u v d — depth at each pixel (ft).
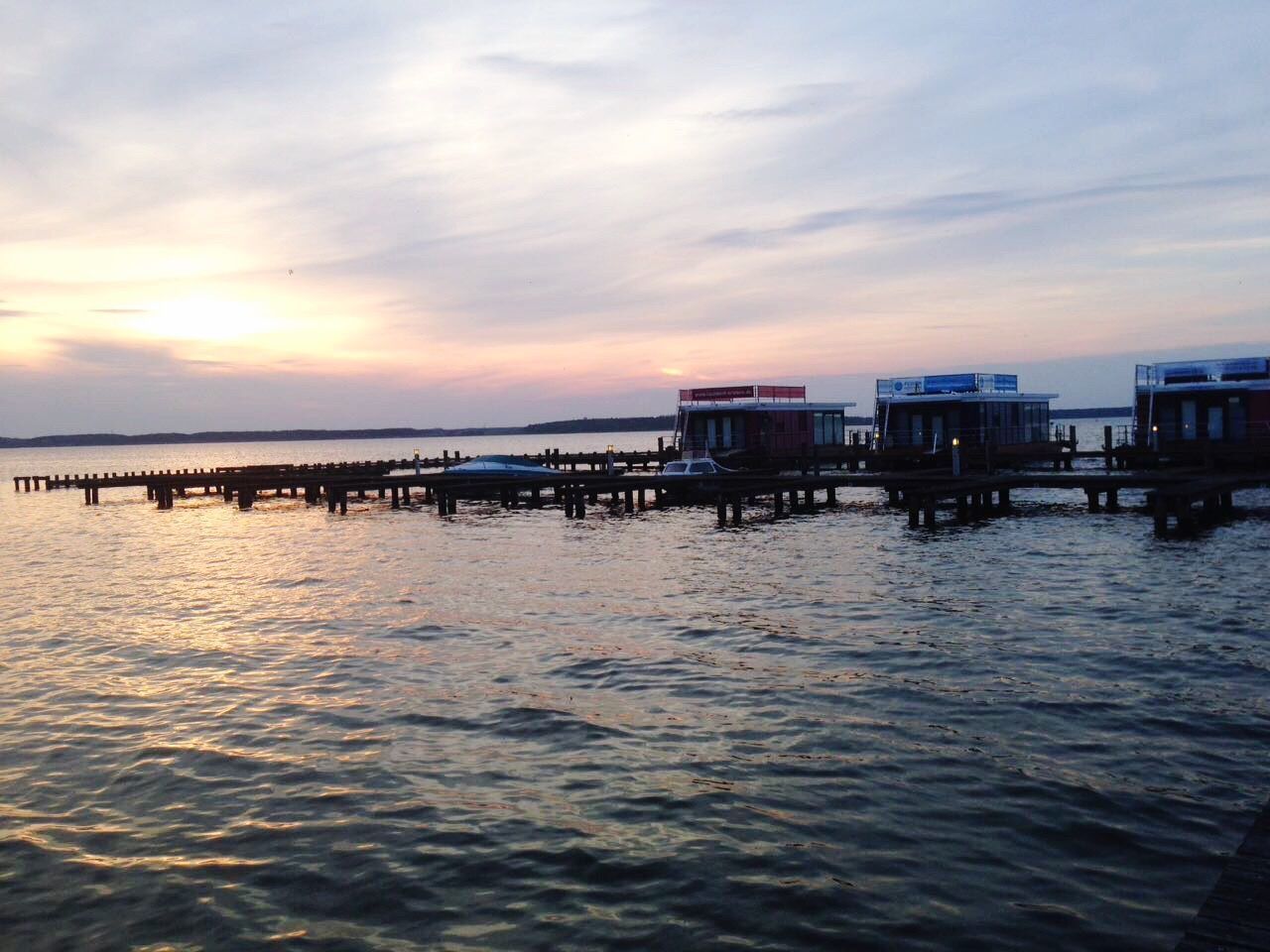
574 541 137.59
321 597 97.66
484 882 36.91
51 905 36.27
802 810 41.88
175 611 92.94
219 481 225.97
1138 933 31.63
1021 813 40.63
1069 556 107.96
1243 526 129.59
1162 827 38.86
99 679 67.31
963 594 87.97
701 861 37.81
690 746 50.29
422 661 69.41
